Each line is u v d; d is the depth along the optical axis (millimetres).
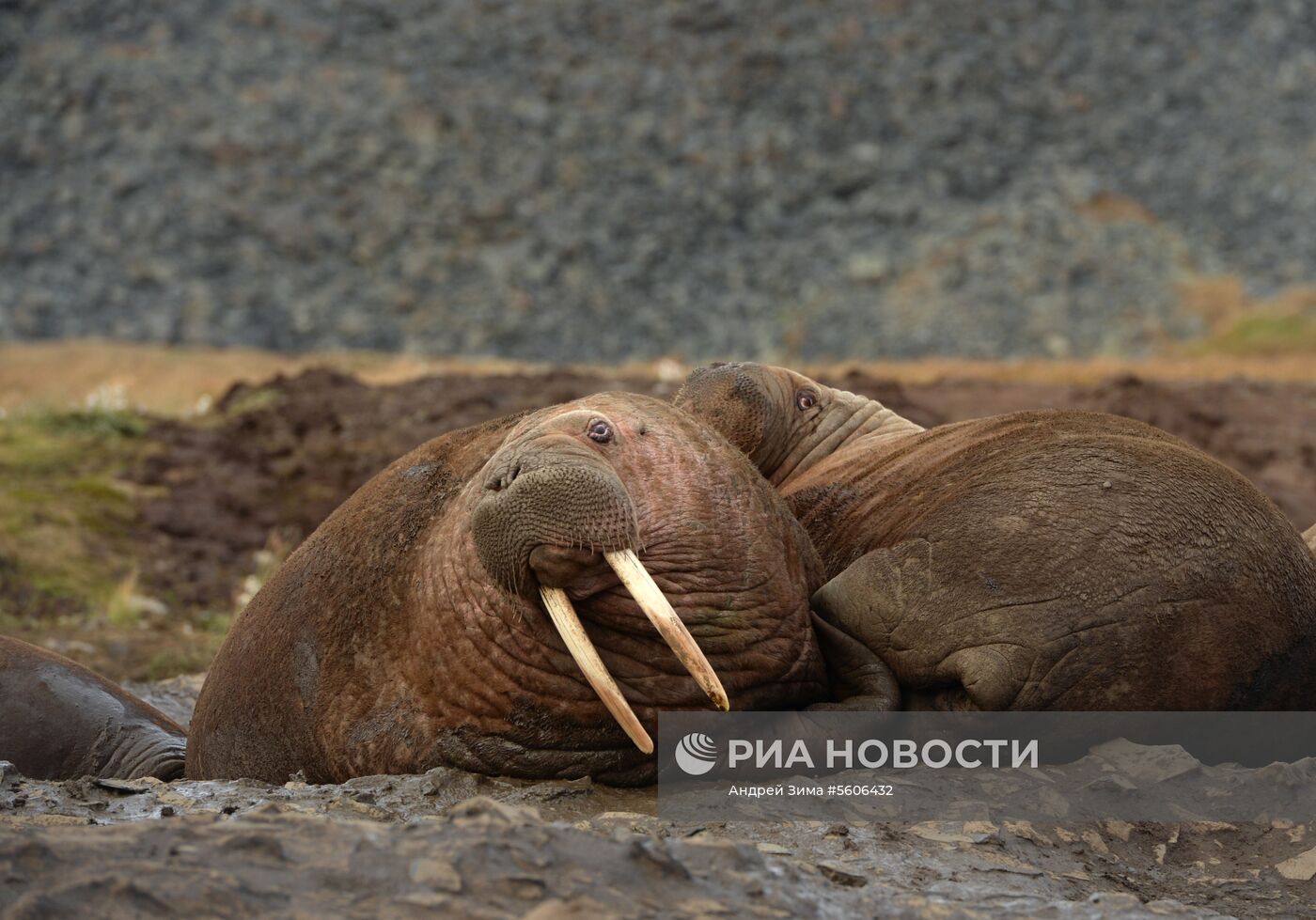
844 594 19547
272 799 16656
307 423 64062
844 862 15227
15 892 11883
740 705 18234
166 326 180375
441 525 18797
